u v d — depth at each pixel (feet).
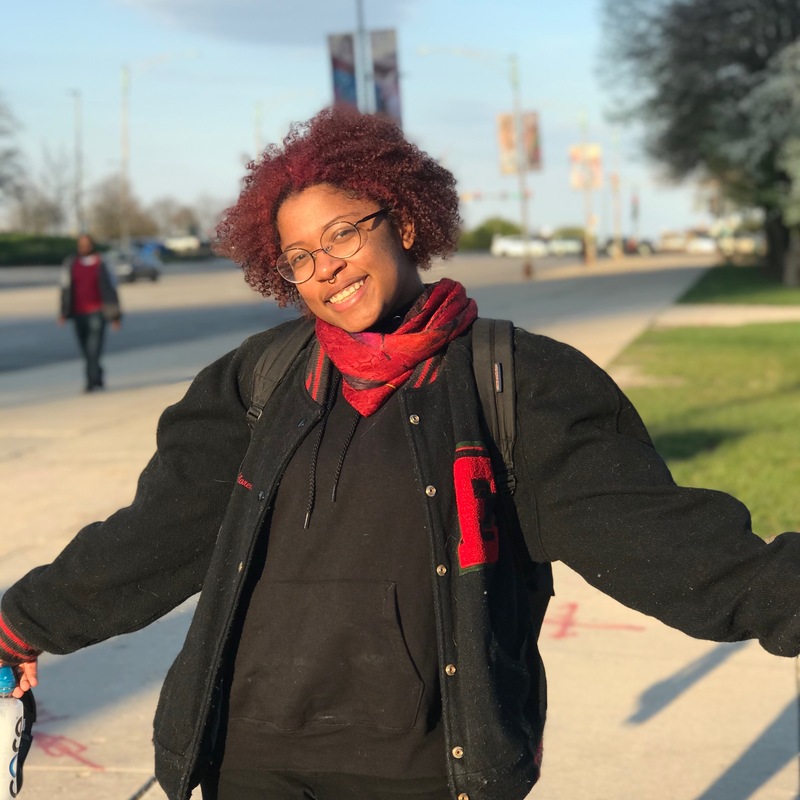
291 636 6.22
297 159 6.67
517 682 6.14
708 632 5.90
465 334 6.59
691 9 125.29
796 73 116.37
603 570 6.13
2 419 35.27
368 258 6.54
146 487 6.79
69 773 11.69
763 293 106.52
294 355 6.76
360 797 6.23
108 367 51.44
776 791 11.21
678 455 26.02
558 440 6.24
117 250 186.70
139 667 14.51
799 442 27.35
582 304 92.17
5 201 255.50
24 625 6.81
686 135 136.26
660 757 11.97
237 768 6.38
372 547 6.18
